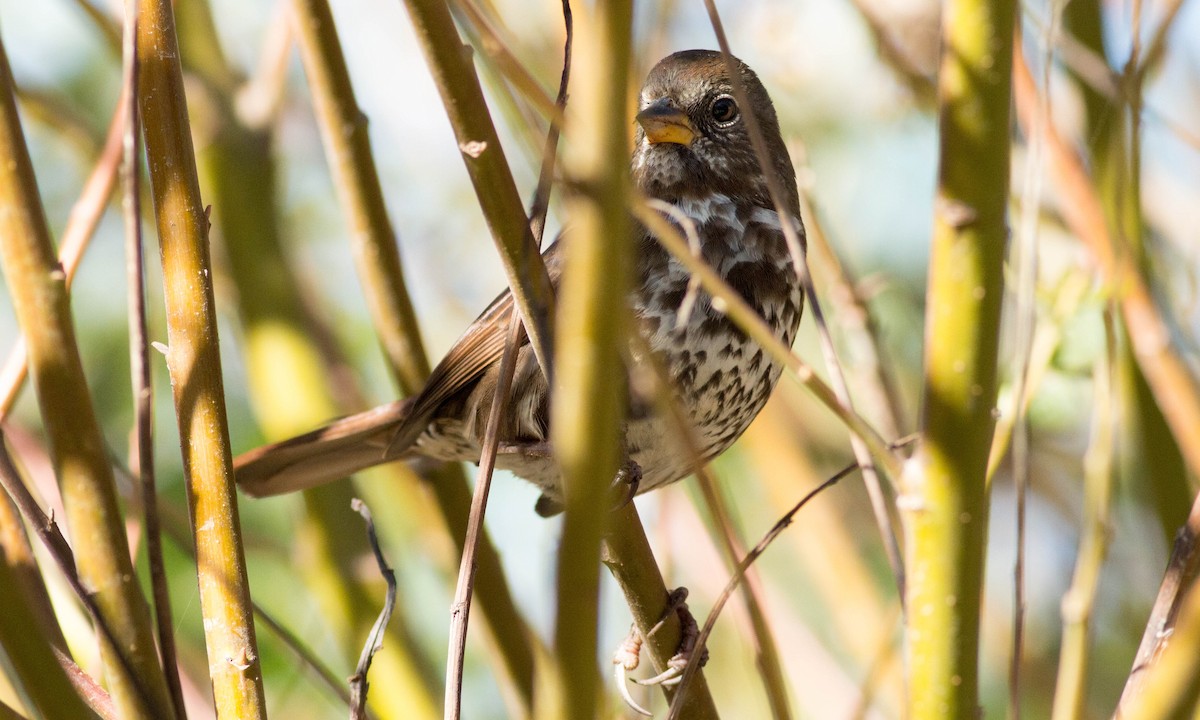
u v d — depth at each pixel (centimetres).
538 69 816
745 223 827
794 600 1084
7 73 524
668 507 768
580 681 396
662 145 862
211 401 527
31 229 516
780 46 1061
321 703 992
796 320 832
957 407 501
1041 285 791
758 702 967
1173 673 490
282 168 1072
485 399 820
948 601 504
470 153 490
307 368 972
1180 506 780
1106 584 1065
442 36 484
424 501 957
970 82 489
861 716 713
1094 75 774
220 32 1141
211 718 840
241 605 517
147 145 536
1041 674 1091
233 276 991
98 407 1073
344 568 888
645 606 640
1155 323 745
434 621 1053
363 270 800
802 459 1003
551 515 887
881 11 908
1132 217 751
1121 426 803
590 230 391
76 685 481
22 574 529
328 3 751
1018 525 565
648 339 745
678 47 1041
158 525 511
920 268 1149
